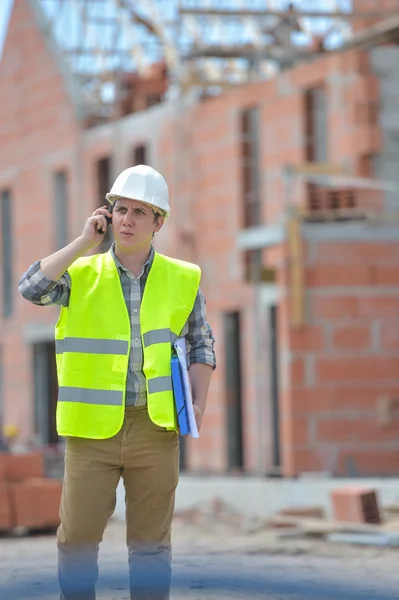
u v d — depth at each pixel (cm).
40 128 5922
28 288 1032
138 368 1047
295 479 3462
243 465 4562
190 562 1777
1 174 6259
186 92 4881
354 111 4153
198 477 3788
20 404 6019
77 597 1056
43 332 5806
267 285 4281
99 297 1050
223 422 4653
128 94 5375
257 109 4603
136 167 1065
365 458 3847
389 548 2230
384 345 3875
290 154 4425
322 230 3853
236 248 4628
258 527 2661
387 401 3853
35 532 2684
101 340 1043
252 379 4512
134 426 1046
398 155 4159
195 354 1077
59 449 5181
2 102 6231
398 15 4181
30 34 5953
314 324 3847
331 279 3853
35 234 5981
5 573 1617
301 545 2264
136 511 1066
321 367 3841
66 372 1043
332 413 3838
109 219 1057
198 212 4831
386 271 3875
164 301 1059
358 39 4112
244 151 4638
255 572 1631
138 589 1066
